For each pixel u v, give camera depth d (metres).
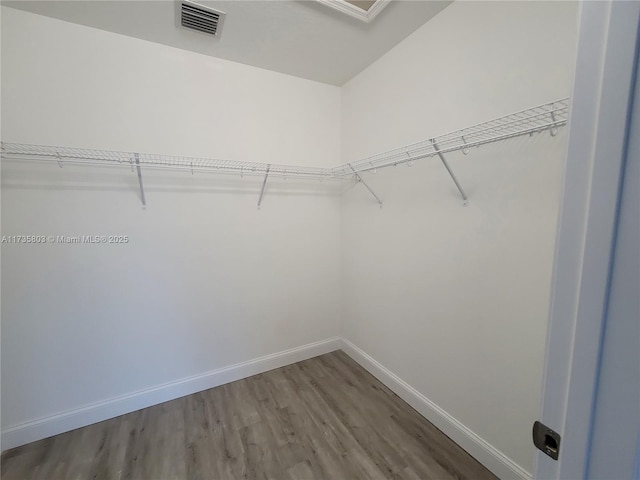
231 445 1.65
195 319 2.14
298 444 1.65
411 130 1.86
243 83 2.17
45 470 1.50
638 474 0.41
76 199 1.73
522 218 1.28
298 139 2.43
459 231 1.58
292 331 2.56
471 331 1.55
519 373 1.33
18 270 1.62
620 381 0.41
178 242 2.03
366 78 2.25
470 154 1.49
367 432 1.74
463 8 1.49
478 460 1.52
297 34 1.82
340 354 2.73
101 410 1.86
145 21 1.67
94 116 1.74
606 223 0.42
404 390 2.02
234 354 2.31
